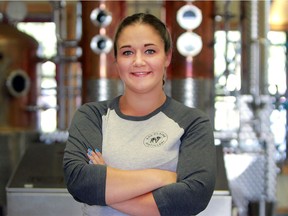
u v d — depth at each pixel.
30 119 3.86
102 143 1.64
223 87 4.04
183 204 1.54
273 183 3.51
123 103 1.70
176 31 3.60
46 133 3.81
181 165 1.58
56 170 3.04
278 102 5.25
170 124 1.62
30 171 3.03
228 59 3.92
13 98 3.67
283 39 7.00
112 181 1.54
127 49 1.64
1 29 3.73
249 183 3.50
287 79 6.91
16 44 3.68
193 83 3.61
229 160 3.50
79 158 1.62
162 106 1.65
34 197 2.78
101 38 3.59
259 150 3.53
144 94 1.64
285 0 6.63
